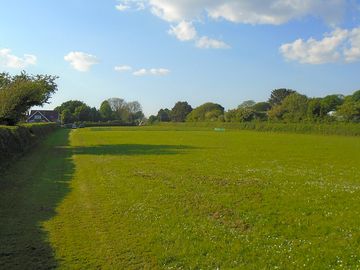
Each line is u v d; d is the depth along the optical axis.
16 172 26.06
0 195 18.78
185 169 28.55
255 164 32.62
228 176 25.36
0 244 12.02
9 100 44.94
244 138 74.19
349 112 113.50
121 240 12.41
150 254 11.23
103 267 10.40
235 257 10.97
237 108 159.38
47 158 35.69
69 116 179.88
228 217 15.16
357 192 20.30
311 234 13.11
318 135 95.38
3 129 30.50
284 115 134.88
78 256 11.12
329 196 19.16
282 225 14.18
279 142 63.03
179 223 14.17
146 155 38.94
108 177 24.53
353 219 14.84
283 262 10.59
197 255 11.14
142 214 15.38
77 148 47.94
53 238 12.63
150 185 21.50
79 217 15.12
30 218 14.94
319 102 126.44
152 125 176.75
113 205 16.98
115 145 53.31
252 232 13.34
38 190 20.28
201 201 17.62
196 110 197.00
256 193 19.59
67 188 21.00
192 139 69.12
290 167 30.95
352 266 10.27
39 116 177.75
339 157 39.44
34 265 10.48
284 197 18.78
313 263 10.49
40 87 48.78
